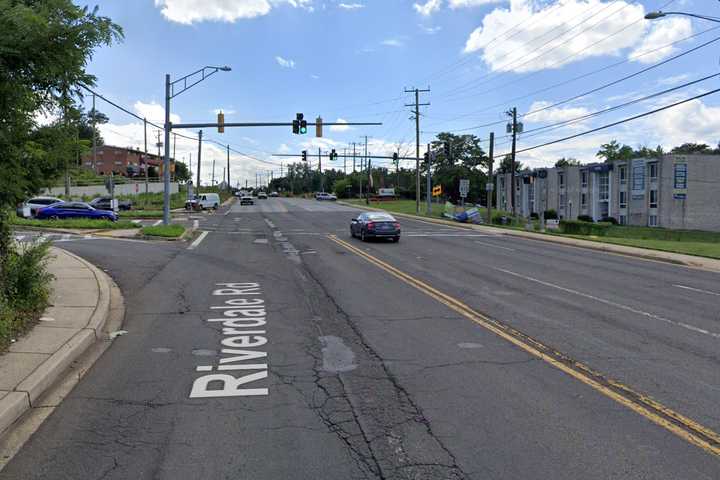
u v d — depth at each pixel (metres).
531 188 82.75
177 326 9.38
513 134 51.38
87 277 13.36
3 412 5.16
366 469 4.41
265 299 11.88
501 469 4.39
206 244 25.08
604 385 6.38
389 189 107.25
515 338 8.56
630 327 9.35
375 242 27.11
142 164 123.12
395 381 6.54
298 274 15.76
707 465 4.45
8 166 7.96
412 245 25.58
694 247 24.61
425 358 7.49
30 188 8.55
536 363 7.23
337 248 23.88
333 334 8.84
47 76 7.39
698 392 6.15
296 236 30.52
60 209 37.34
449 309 10.84
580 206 71.81
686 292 13.20
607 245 26.12
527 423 5.29
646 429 5.14
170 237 27.05
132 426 5.25
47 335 8.00
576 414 5.50
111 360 7.39
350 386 6.37
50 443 4.90
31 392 5.78
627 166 63.12
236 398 5.99
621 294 12.76
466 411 5.59
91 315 9.34
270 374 6.81
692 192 57.56
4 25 6.33
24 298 9.27
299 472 4.37
